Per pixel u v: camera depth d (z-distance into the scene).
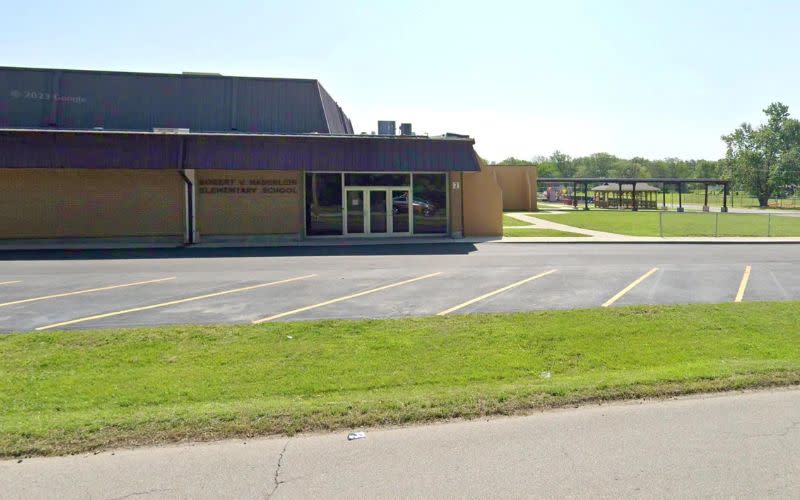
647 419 4.95
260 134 22.70
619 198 64.06
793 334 8.13
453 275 14.04
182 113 25.06
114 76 24.89
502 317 9.24
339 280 13.27
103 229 22.59
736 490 3.81
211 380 6.18
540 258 17.78
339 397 5.56
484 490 3.82
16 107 23.73
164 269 15.24
